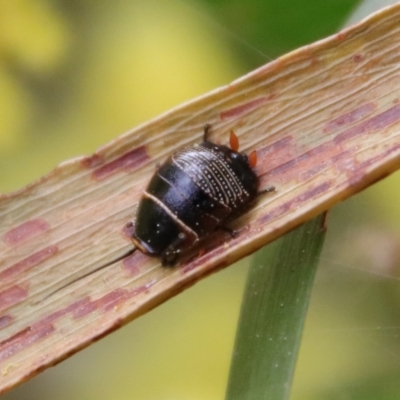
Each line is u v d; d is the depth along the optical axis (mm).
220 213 151
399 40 150
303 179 150
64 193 153
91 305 152
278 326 150
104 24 177
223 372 169
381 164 146
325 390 166
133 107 176
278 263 150
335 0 164
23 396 171
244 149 153
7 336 152
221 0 169
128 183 154
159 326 172
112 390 171
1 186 175
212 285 171
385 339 167
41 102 177
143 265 153
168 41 174
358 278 169
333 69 151
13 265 153
